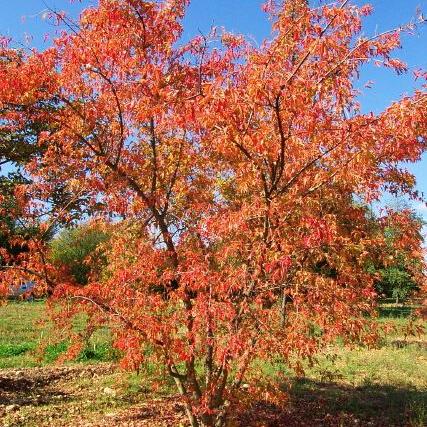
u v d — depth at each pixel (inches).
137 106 220.2
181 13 233.0
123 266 235.0
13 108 238.4
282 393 222.7
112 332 225.3
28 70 216.1
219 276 195.9
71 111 236.8
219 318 186.9
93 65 219.1
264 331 189.0
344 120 190.4
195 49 224.2
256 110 189.2
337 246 213.9
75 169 245.4
